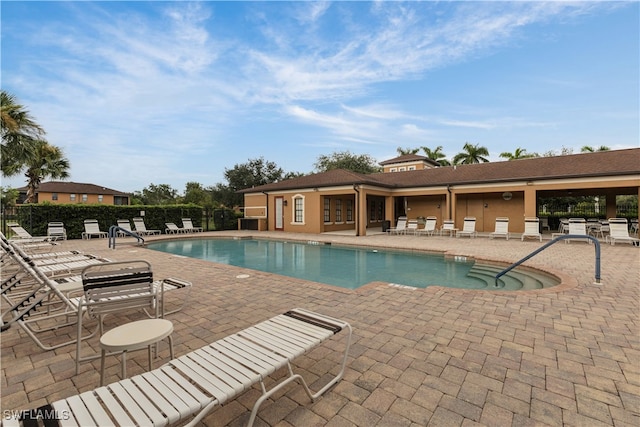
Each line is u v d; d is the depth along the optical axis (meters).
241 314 4.22
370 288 5.46
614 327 3.63
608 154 14.96
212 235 16.44
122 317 4.14
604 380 2.57
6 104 12.38
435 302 4.63
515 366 2.79
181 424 2.09
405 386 2.51
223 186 30.86
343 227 20.08
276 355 2.17
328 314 4.16
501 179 14.37
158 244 14.21
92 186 37.78
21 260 3.85
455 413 2.19
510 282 6.94
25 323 3.31
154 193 36.41
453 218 16.08
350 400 2.34
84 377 2.68
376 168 39.09
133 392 1.76
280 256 11.09
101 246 11.88
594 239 5.59
